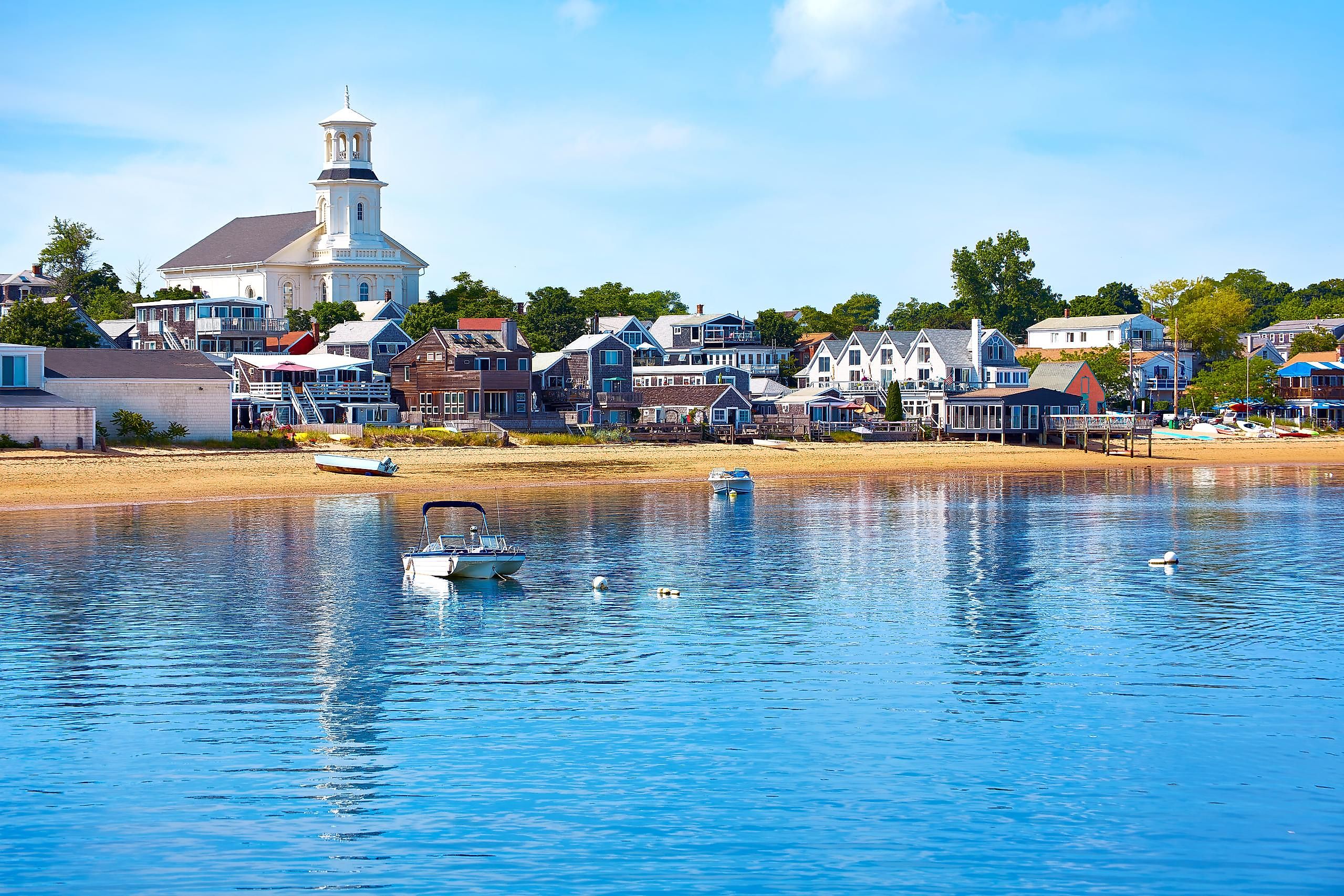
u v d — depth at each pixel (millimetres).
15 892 23781
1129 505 90562
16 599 49938
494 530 72688
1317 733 32562
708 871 24750
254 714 34281
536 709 34844
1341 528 75812
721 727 33125
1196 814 27359
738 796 28328
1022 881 24312
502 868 24859
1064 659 40438
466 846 25812
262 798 28219
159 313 180500
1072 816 27266
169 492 87938
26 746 31500
